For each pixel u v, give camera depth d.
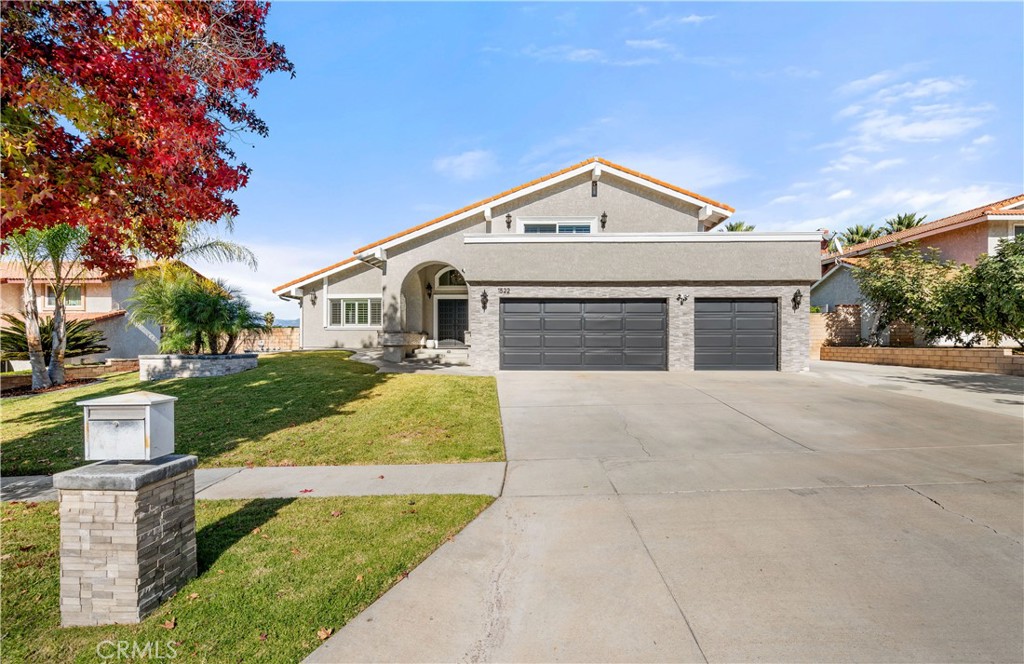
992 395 10.47
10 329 17.16
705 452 6.63
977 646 2.77
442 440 7.47
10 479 6.21
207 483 5.77
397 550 3.93
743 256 14.70
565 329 15.05
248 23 6.17
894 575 3.52
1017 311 13.27
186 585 3.44
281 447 7.26
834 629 2.93
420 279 20.53
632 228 18.14
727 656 2.72
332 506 4.92
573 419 8.59
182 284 13.91
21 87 4.78
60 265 14.52
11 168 4.72
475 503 4.93
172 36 5.42
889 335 19.86
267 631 2.95
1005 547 3.91
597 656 2.74
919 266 17.64
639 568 3.66
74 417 9.62
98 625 3.02
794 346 14.53
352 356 18.50
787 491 5.16
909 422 8.10
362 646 2.82
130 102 5.19
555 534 4.24
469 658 2.73
